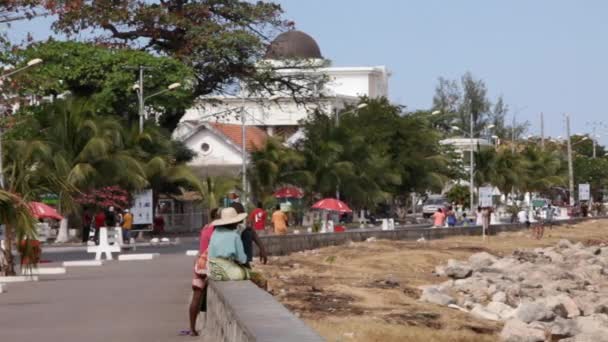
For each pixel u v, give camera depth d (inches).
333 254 3432.6
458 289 2541.8
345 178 5994.1
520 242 4864.7
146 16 5428.2
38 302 1838.1
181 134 7027.6
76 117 4574.3
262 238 3152.1
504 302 2396.7
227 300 1044.5
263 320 873.5
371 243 3976.4
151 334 1384.1
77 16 5310.0
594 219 7534.5
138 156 4886.8
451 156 7544.3
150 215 4722.0
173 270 2655.0
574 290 2822.3
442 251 3816.4
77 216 4655.5
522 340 1835.6
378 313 1934.1
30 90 4037.9
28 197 2498.8
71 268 2760.8
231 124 7514.8
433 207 7805.1
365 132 6510.8
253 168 5831.7
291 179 5876.0
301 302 2046.0
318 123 6127.0
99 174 4544.8
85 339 1343.5
